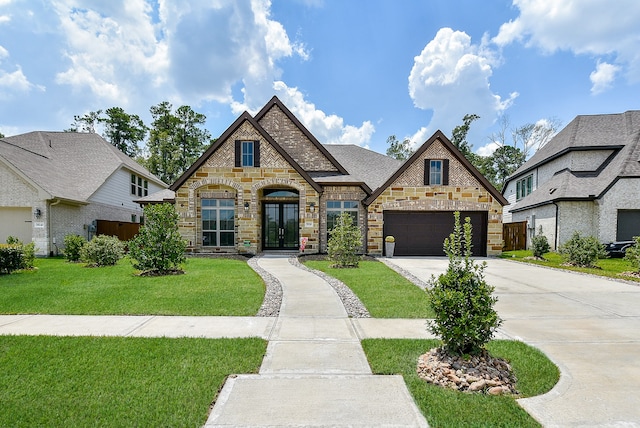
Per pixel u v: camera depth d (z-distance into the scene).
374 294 7.87
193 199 16.28
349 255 12.58
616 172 17.91
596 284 9.46
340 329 5.49
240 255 15.39
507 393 3.44
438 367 3.84
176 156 41.69
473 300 3.92
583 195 18.34
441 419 2.98
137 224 21.42
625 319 6.12
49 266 12.00
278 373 3.89
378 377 3.80
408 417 3.02
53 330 5.29
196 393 3.41
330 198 16.88
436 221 16.92
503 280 10.09
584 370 4.00
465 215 16.88
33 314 6.16
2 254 10.17
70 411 3.10
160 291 7.90
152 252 10.02
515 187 29.33
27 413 3.07
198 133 45.47
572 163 21.27
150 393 3.40
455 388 3.52
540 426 2.89
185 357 4.27
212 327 5.52
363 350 4.59
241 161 16.38
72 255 13.40
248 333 5.24
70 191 17.92
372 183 18.52
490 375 3.67
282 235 17.70
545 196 20.72
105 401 3.26
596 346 4.79
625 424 2.93
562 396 3.40
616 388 3.57
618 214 17.70
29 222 16.12
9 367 3.96
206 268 11.50
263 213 17.70
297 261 13.67
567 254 13.41
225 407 3.17
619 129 21.34
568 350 4.63
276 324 5.73
